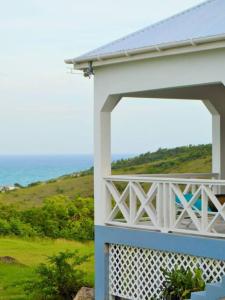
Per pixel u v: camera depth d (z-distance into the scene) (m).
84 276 22.03
